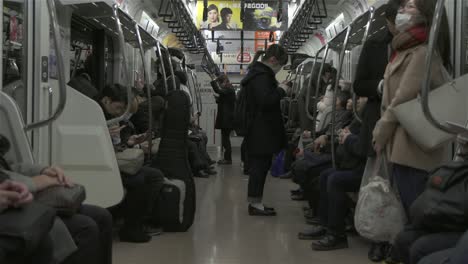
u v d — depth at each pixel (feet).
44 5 12.70
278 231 16.22
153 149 18.04
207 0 38.88
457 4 12.23
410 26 9.62
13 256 5.92
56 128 12.98
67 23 15.25
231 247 14.12
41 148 12.72
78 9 15.66
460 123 8.95
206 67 60.59
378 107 12.00
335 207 13.66
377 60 11.86
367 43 12.03
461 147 8.20
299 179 17.93
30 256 6.57
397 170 10.10
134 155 14.11
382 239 11.02
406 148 9.69
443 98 8.96
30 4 12.36
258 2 37.91
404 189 9.98
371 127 12.01
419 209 7.48
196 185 26.13
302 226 17.01
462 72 12.10
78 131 13.02
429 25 9.48
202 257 13.05
